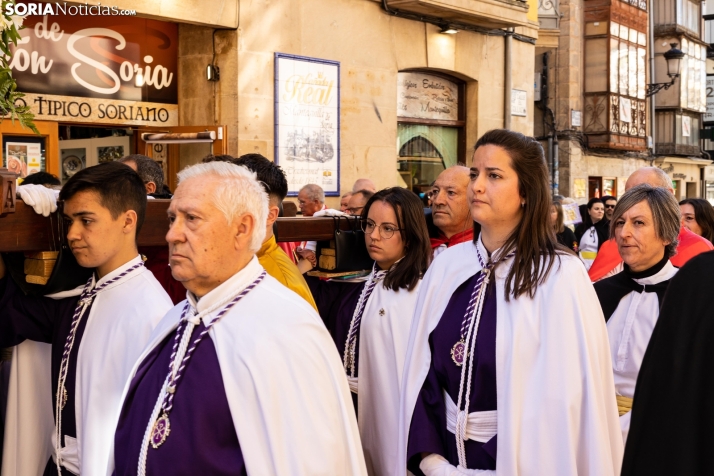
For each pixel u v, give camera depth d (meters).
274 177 3.06
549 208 2.38
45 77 7.09
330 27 9.33
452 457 2.41
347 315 3.35
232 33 8.27
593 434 2.17
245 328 1.88
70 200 2.29
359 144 9.82
